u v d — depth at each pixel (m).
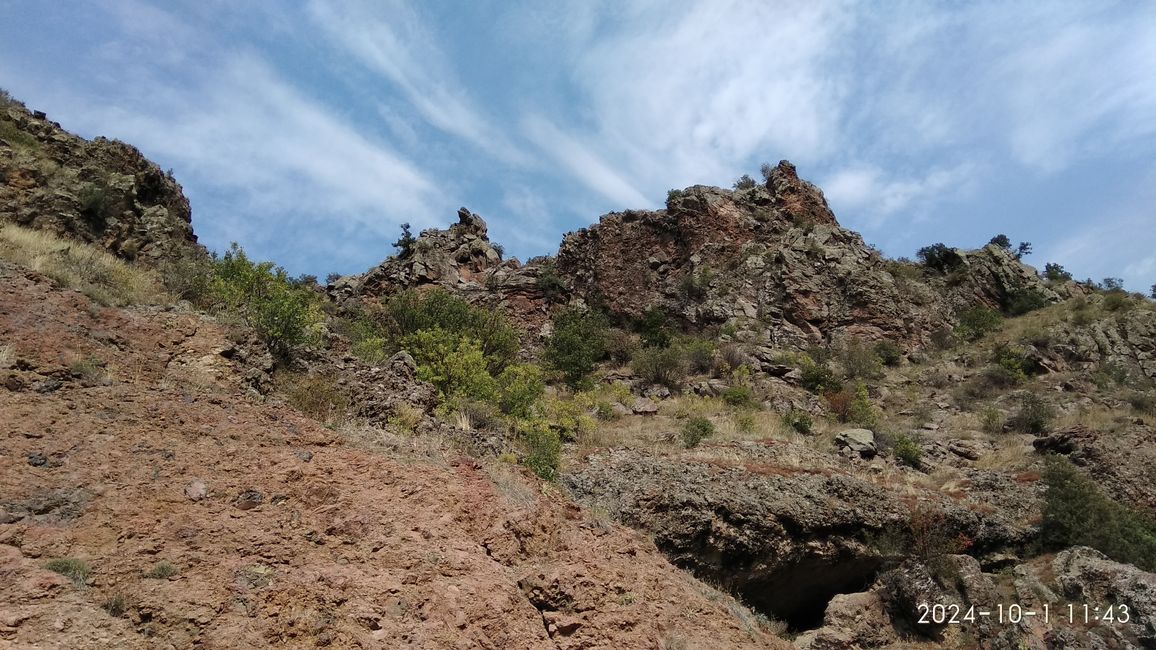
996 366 34.50
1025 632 15.24
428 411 12.86
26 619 4.69
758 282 42.22
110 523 6.09
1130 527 18.36
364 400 11.84
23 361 8.52
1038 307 43.66
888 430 26.38
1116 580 15.77
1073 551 17.34
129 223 18.03
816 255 43.56
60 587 5.08
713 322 40.44
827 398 30.61
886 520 17.61
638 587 8.52
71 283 11.92
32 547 5.54
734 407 28.55
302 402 11.15
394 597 6.19
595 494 16.47
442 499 8.16
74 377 8.71
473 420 15.73
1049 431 26.52
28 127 18.64
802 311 40.41
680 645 7.68
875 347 38.69
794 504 16.95
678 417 26.56
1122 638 14.58
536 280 46.53
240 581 5.74
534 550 8.30
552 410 22.19
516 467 10.62
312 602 5.75
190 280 15.68
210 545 6.12
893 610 16.70
